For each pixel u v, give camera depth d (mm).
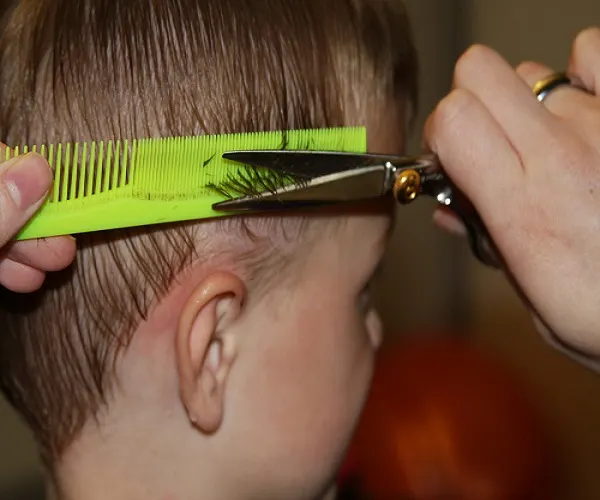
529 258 710
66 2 704
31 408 783
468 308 1671
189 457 761
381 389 1368
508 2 1466
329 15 758
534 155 696
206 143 653
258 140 672
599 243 693
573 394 1553
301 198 688
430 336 1587
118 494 760
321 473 833
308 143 694
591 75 763
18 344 765
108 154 635
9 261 637
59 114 681
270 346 761
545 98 758
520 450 1303
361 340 853
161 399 738
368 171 698
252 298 741
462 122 695
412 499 1272
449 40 1484
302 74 727
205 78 688
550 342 798
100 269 705
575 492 1522
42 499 1428
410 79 859
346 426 841
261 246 723
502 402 1350
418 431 1312
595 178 692
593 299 701
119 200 632
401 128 843
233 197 667
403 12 858
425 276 1664
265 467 792
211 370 737
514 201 701
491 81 711
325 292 776
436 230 1644
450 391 1362
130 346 722
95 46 683
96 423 754
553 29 1433
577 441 1548
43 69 691
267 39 714
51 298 727
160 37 685
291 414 789
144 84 678
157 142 638
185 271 704
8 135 691
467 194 719
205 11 698
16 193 562
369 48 784
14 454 1438
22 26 711
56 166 622
